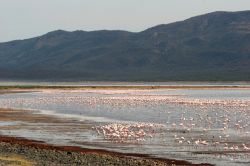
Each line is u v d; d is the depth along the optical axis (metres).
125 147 52.09
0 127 69.12
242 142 55.25
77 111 96.12
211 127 69.00
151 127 68.56
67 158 44.31
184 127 68.81
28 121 77.19
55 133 62.72
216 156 47.00
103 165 41.44
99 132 62.28
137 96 153.62
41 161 42.50
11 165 38.72
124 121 77.38
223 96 164.12
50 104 115.25
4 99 138.00
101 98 138.38
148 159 45.22
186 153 48.56
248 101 127.06
